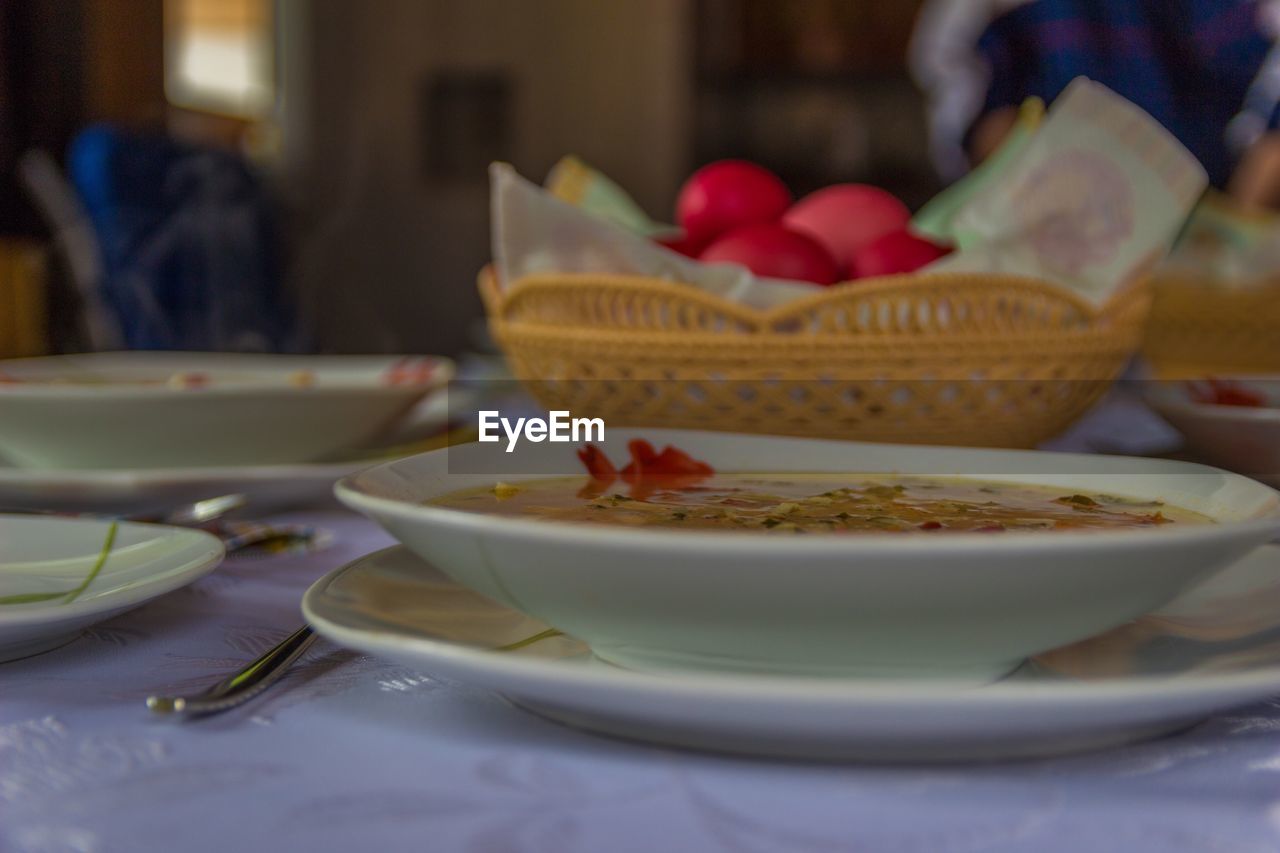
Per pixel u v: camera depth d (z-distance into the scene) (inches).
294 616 20.3
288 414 27.5
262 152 166.7
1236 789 15.2
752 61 172.9
